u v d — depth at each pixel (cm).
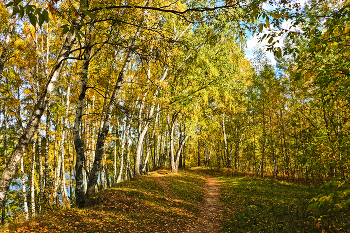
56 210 780
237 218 833
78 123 955
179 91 2089
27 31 1154
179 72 2275
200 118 2528
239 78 2641
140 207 953
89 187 1001
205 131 3019
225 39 1902
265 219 809
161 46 657
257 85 2453
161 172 2709
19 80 1380
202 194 1506
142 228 720
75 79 1440
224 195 1465
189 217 941
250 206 1028
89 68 1236
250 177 2422
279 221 762
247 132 3212
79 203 884
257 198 1273
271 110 2384
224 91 2327
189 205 1145
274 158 2398
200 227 834
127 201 983
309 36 285
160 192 1318
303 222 708
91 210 805
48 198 1113
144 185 1412
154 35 666
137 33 853
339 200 199
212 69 1998
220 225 845
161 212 943
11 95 1434
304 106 1647
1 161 1592
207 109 2630
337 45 268
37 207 1652
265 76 2308
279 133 2442
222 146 3812
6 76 1387
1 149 2083
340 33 264
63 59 523
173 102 1958
